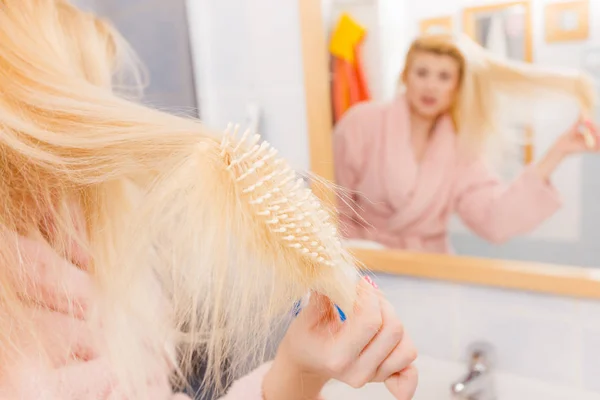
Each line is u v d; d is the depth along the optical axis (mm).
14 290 375
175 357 427
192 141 330
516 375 1030
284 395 403
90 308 393
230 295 329
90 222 373
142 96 1059
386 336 360
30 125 345
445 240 1023
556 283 920
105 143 340
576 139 864
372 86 1025
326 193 368
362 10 999
